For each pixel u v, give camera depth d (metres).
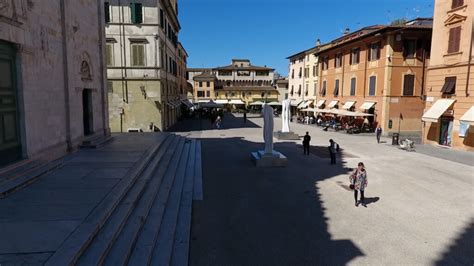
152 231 7.29
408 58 31.77
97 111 17.66
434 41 24.88
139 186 9.41
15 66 9.83
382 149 23.00
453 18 22.84
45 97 11.56
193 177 14.35
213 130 35.19
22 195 7.95
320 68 47.22
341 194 12.12
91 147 15.15
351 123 36.28
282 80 81.94
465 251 7.75
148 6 28.77
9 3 9.11
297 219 9.64
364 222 9.47
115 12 28.45
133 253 6.27
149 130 30.14
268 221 9.46
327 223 9.37
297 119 49.34
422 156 20.25
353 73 37.97
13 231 5.84
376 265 7.10
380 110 32.84
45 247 5.25
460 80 22.52
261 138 28.36
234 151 21.45
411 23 36.88
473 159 19.28
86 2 15.79
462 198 11.77
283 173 15.39
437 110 23.70
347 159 19.11
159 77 29.75
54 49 12.34
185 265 6.73
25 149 10.17
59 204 7.30
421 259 7.37
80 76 15.01
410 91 32.19
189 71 92.12
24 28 10.00
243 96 80.81
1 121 9.09
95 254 5.38
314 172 15.66
